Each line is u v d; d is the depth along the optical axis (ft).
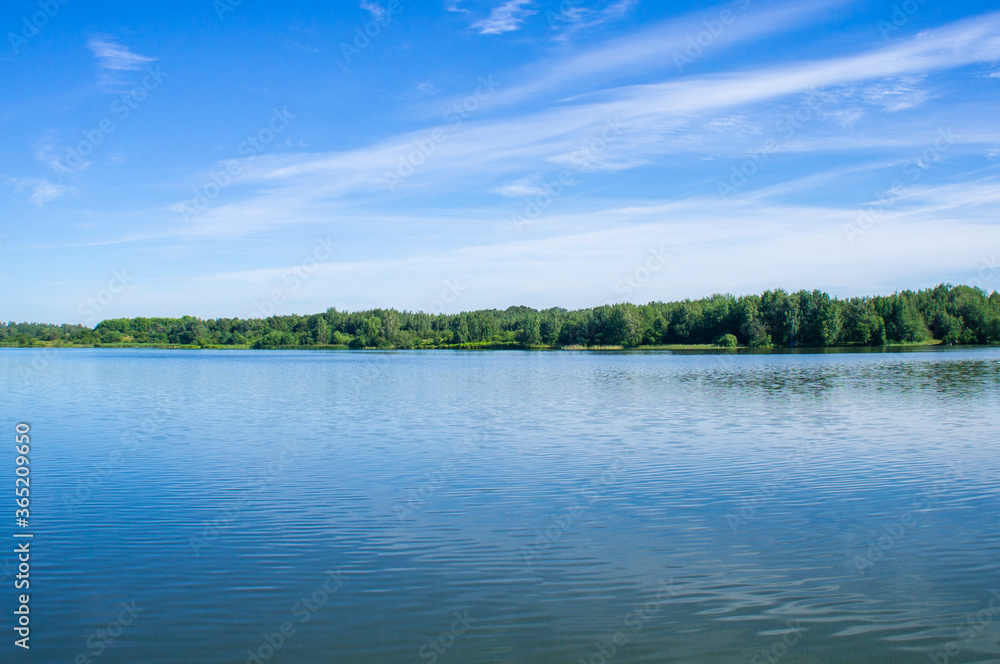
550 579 44.24
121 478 72.84
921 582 43.29
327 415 126.11
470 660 34.55
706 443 91.20
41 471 76.33
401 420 118.11
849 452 84.17
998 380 191.11
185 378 234.38
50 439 98.99
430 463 79.56
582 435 98.99
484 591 42.52
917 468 75.00
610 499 63.00
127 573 45.78
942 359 309.22
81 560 48.11
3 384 208.44
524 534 53.06
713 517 57.16
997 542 50.31
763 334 479.82
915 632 36.99
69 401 155.94
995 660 34.12
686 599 41.14
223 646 36.11
